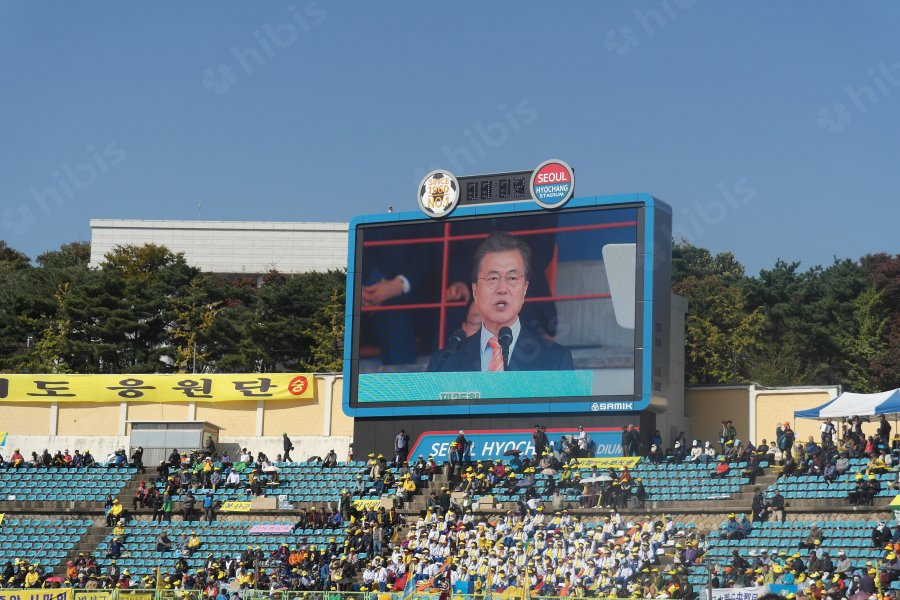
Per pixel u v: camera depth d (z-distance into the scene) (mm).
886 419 111062
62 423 134625
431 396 111062
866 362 177375
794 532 90438
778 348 179625
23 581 104438
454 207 112125
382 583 95562
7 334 185250
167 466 119000
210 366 183125
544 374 107438
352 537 102375
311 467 116188
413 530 102062
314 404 130000
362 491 110125
